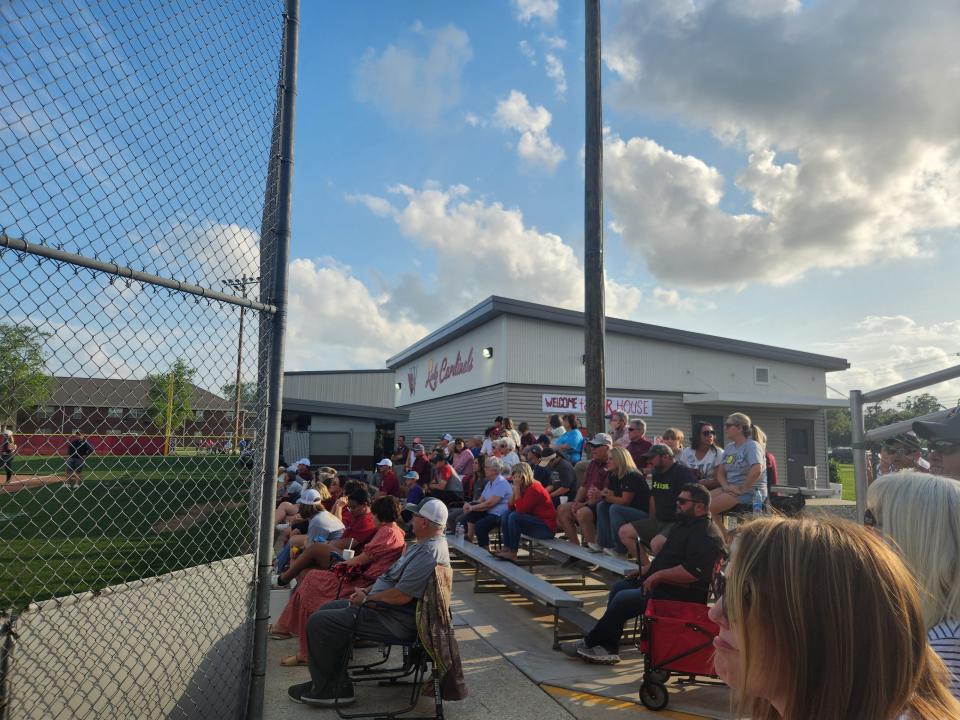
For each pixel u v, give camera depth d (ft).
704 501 14.30
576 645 16.24
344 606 14.61
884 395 13.80
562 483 28.07
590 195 29.32
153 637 10.18
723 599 3.43
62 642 8.98
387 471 41.01
